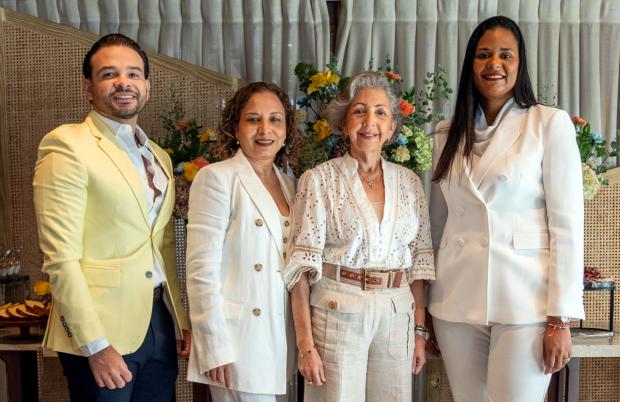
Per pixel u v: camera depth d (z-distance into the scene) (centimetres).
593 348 245
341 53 319
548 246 212
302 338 213
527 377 208
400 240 219
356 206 215
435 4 320
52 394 320
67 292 192
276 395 231
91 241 203
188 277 215
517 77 219
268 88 232
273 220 219
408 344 218
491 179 212
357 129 220
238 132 230
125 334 203
